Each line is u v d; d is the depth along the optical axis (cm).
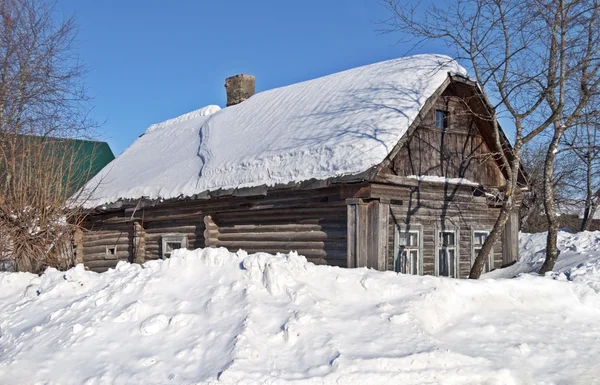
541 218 2716
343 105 1248
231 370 539
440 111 1256
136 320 675
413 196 1182
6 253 1230
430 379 561
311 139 1165
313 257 1143
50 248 1283
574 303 834
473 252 1321
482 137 1334
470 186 1293
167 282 762
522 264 1288
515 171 1042
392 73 1265
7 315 802
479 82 1063
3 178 1327
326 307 679
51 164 1330
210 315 662
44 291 856
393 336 623
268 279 707
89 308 729
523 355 648
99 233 1753
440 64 1152
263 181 1154
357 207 1030
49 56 1720
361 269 809
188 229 1453
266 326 627
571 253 1206
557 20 1022
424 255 1202
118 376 568
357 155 1013
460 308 750
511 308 790
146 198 1467
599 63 1033
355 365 553
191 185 1359
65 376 582
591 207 1969
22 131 1599
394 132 1034
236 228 1316
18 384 574
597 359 662
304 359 571
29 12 1709
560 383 596
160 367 575
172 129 2017
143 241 1578
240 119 1597
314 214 1151
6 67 1641
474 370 582
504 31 1044
